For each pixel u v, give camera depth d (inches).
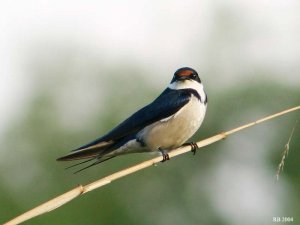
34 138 763.4
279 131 789.9
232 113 811.4
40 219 659.4
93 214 716.0
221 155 802.8
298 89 795.4
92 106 789.9
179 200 783.7
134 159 752.3
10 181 741.3
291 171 780.6
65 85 784.9
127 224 745.0
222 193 791.7
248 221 780.6
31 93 781.3
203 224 792.9
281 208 775.1
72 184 746.2
